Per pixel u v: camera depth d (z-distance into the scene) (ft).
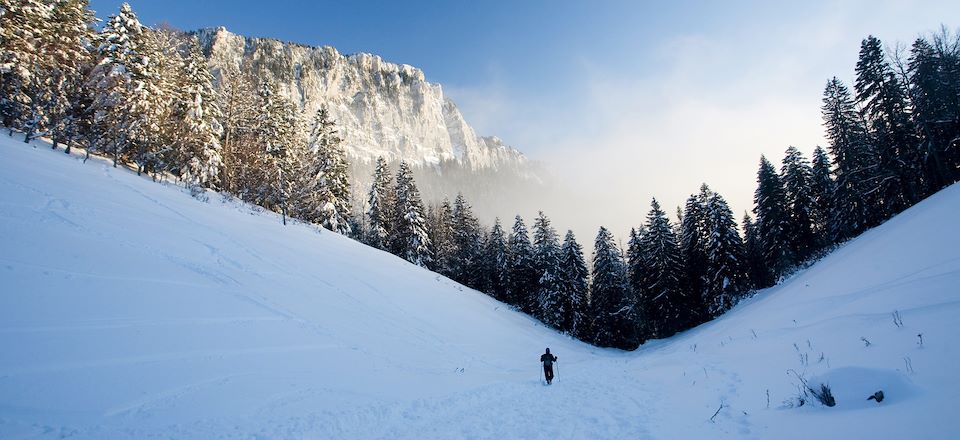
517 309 161.79
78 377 22.74
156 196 74.38
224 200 103.91
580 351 109.91
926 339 22.48
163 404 23.13
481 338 79.92
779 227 131.13
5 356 22.09
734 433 20.22
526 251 172.14
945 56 98.68
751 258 146.20
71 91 105.91
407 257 162.81
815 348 30.32
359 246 116.78
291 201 138.62
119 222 50.83
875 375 19.72
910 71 102.37
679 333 143.74
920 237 48.39
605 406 30.89
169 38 128.47
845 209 119.96
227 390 26.78
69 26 105.29
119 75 103.65
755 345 40.01
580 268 159.74
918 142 103.86
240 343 34.68
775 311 56.03
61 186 54.54
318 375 33.99
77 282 32.81
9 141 70.38
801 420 19.17
